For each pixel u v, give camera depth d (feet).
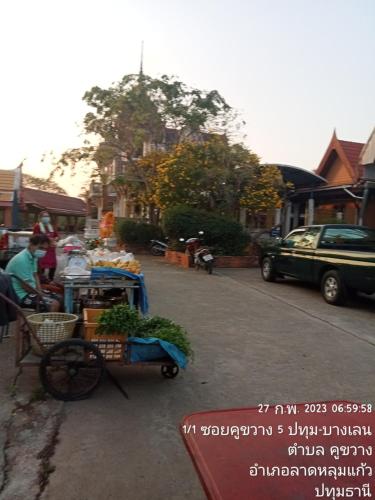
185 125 68.08
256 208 54.85
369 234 35.22
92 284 19.83
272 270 40.24
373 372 18.26
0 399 14.49
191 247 50.49
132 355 15.39
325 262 32.22
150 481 10.48
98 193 98.78
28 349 15.55
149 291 34.22
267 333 23.57
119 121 68.85
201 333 23.04
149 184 69.05
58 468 10.85
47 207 129.70
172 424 13.25
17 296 18.42
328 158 69.05
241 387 16.20
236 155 54.08
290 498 5.97
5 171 96.53
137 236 68.69
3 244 37.19
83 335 15.89
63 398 14.52
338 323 26.18
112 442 12.12
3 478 10.41
